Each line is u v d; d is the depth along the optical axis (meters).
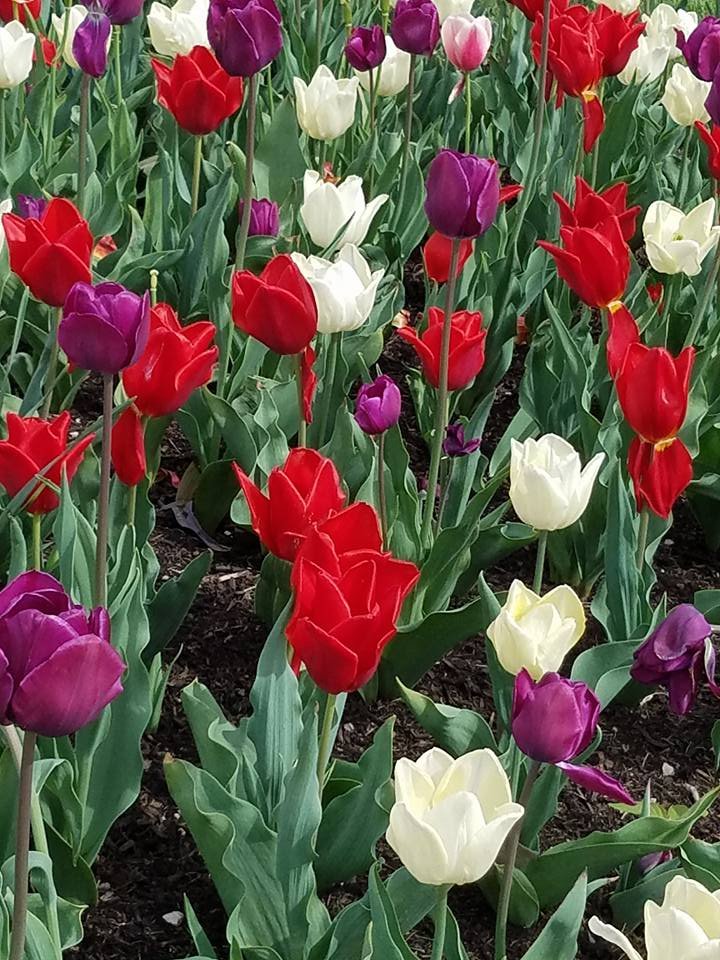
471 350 1.13
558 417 1.42
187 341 0.94
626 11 2.25
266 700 0.90
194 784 0.82
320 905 0.85
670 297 1.48
